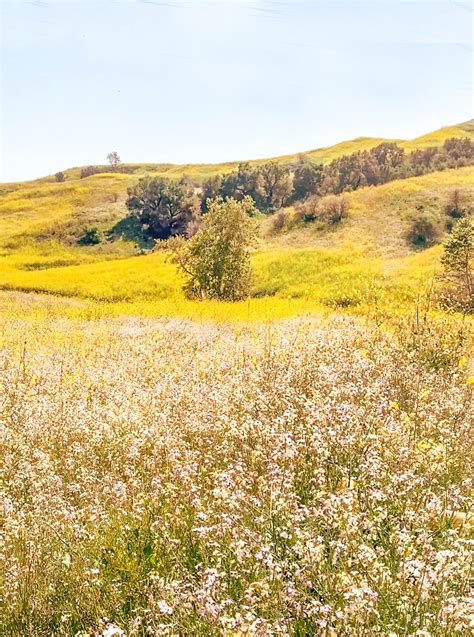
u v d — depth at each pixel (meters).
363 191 63.03
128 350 14.08
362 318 15.48
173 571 3.83
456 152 83.25
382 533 4.14
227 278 34.56
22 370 11.56
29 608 3.83
